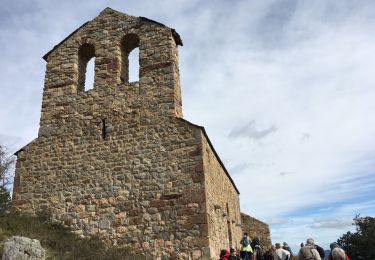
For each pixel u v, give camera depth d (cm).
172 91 1377
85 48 1602
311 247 916
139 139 1332
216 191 1476
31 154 1426
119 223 1234
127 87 1430
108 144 1359
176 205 1202
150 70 1432
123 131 1363
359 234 3061
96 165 1340
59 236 1198
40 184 1367
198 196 1191
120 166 1313
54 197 1333
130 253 1144
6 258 934
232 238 1759
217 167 1583
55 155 1400
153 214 1212
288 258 1119
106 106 1423
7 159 2422
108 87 1452
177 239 1159
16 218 1220
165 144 1296
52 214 1305
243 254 1404
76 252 1091
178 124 1311
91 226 1255
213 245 1192
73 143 1401
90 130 1405
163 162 1272
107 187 1295
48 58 1579
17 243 964
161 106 1361
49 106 1489
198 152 1248
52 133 1438
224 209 1673
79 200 1305
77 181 1336
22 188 1376
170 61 1427
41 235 1162
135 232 1207
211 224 1227
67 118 1450
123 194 1270
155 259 1152
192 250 1134
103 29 1562
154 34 1488
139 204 1239
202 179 1210
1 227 1125
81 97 1470
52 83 1526
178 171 1245
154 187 1248
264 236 2534
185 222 1173
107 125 1391
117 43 1519
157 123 1338
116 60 1492
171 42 1460
